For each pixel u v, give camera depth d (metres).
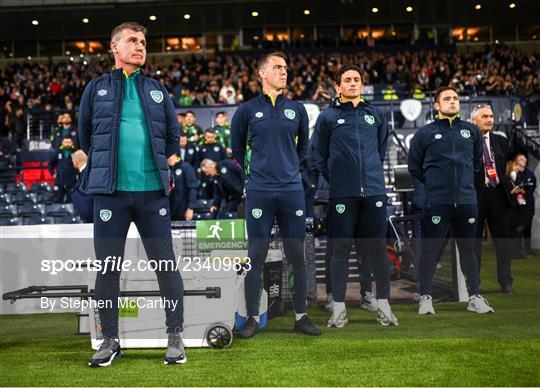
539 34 24.73
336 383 2.55
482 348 3.09
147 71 19.64
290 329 3.73
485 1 22.70
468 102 13.62
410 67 19.45
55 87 18.17
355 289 4.96
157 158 3.05
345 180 3.82
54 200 9.76
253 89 15.20
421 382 2.54
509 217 5.60
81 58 22.66
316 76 18.28
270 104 3.71
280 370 2.76
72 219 8.41
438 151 4.31
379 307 3.77
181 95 14.54
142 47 3.11
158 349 3.27
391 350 3.08
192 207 6.32
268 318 4.03
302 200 3.66
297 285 3.61
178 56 25.42
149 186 3.04
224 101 14.82
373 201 3.81
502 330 3.50
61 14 22.94
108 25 24.25
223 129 10.12
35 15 22.94
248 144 3.75
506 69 19.56
